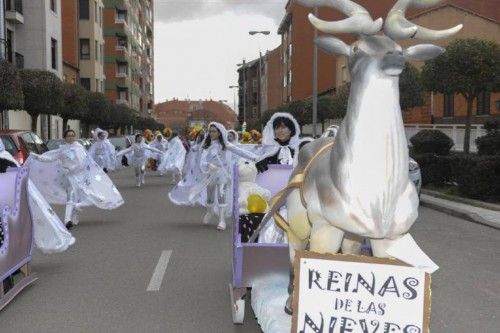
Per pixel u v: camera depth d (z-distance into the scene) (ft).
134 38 290.56
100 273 24.45
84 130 163.02
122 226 36.86
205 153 35.47
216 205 35.29
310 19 11.41
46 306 19.92
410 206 11.76
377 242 12.15
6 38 102.22
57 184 35.47
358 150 11.25
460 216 42.11
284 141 22.16
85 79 180.75
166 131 86.84
